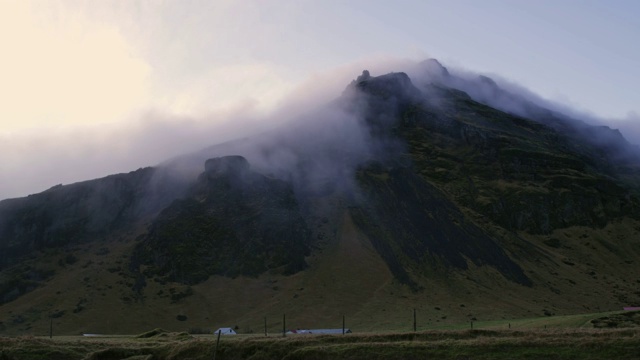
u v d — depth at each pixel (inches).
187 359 2933.1
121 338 4483.3
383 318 6461.6
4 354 3097.9
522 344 2588.6
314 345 2864.2
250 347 2928.2
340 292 7308.1
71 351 3265.3
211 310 7106.3
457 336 2864.2
